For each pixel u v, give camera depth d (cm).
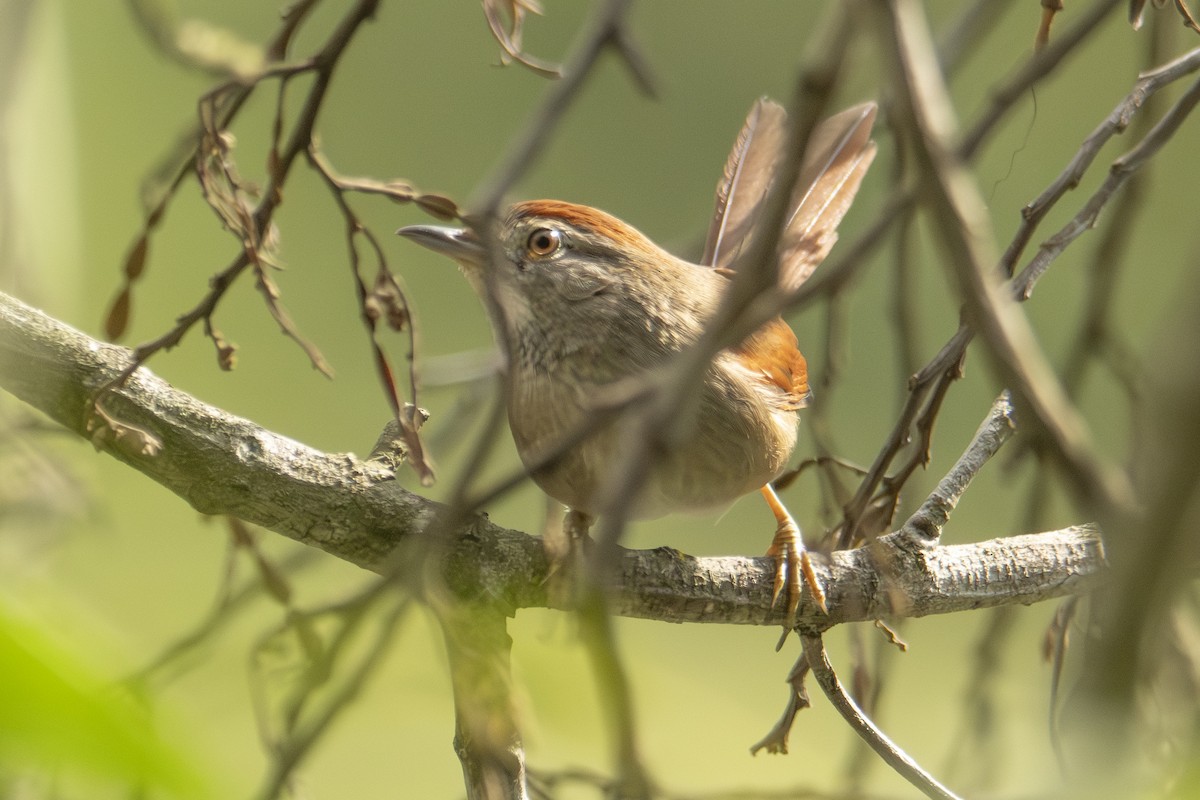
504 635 539
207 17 1409
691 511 768
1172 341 225
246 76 574
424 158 1503
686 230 1529
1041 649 732
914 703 1273
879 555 620
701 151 1550
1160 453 227
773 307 327
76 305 951
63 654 231
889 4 274
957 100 1184
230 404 1362
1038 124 1231
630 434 429
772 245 301
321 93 580
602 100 1548
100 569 811
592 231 780
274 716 613
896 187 665
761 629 1296
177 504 1034
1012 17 1170
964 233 270
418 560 467
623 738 347
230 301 1404
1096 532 675
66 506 733
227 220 579
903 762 599
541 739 543
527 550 595
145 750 228
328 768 880
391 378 574
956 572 659
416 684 528
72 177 935
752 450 743
